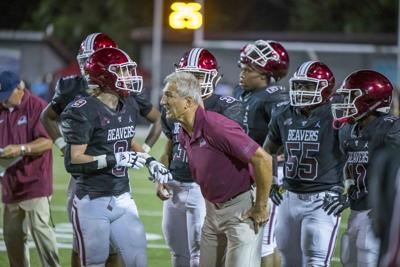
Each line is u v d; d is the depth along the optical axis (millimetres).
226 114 13312
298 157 13016
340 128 12578
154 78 57938
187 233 13930
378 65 61031
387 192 7723
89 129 11953
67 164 11992
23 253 14617
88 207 12109
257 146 11312
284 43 61875
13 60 65688
